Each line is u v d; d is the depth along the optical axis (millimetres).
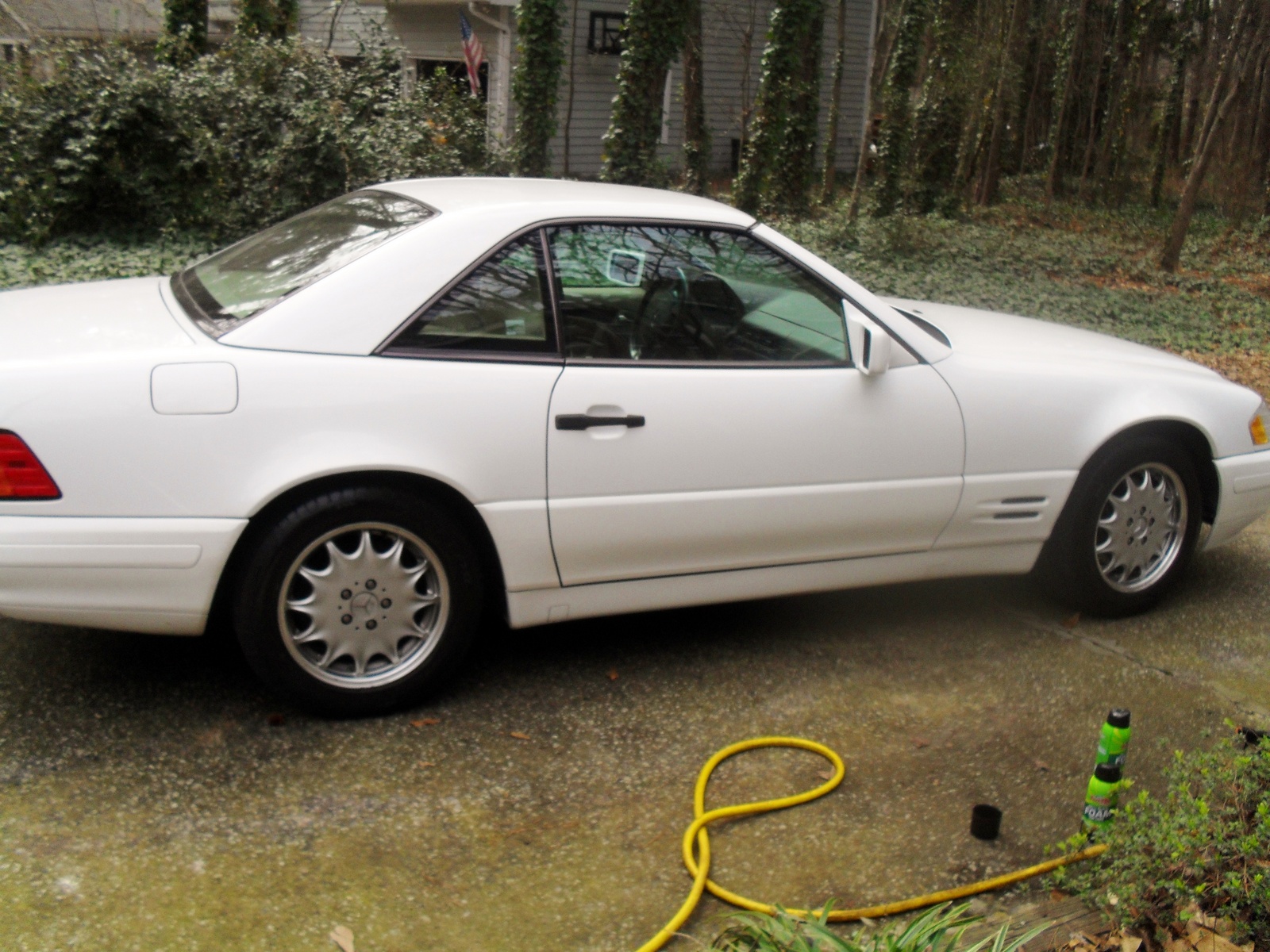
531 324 3578
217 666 3857
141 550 3146
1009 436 4246
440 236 3512
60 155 10289
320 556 3434
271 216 10945
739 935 2529
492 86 20547
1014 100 21938
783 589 4094
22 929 2559
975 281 12492
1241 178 20172
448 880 2859
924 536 4227
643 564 3807
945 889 2943
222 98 11055
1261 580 5289
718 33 23219
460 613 3605
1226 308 12969
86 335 3311
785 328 3963
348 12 20797
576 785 3311
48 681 3682
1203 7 23297
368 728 3527
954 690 4027
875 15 25219
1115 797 3041
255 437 3207
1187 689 4137
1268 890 2541
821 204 18531
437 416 3396
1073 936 2709
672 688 3920
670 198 4082
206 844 2920
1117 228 19297
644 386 3668
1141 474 4609
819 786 3359
